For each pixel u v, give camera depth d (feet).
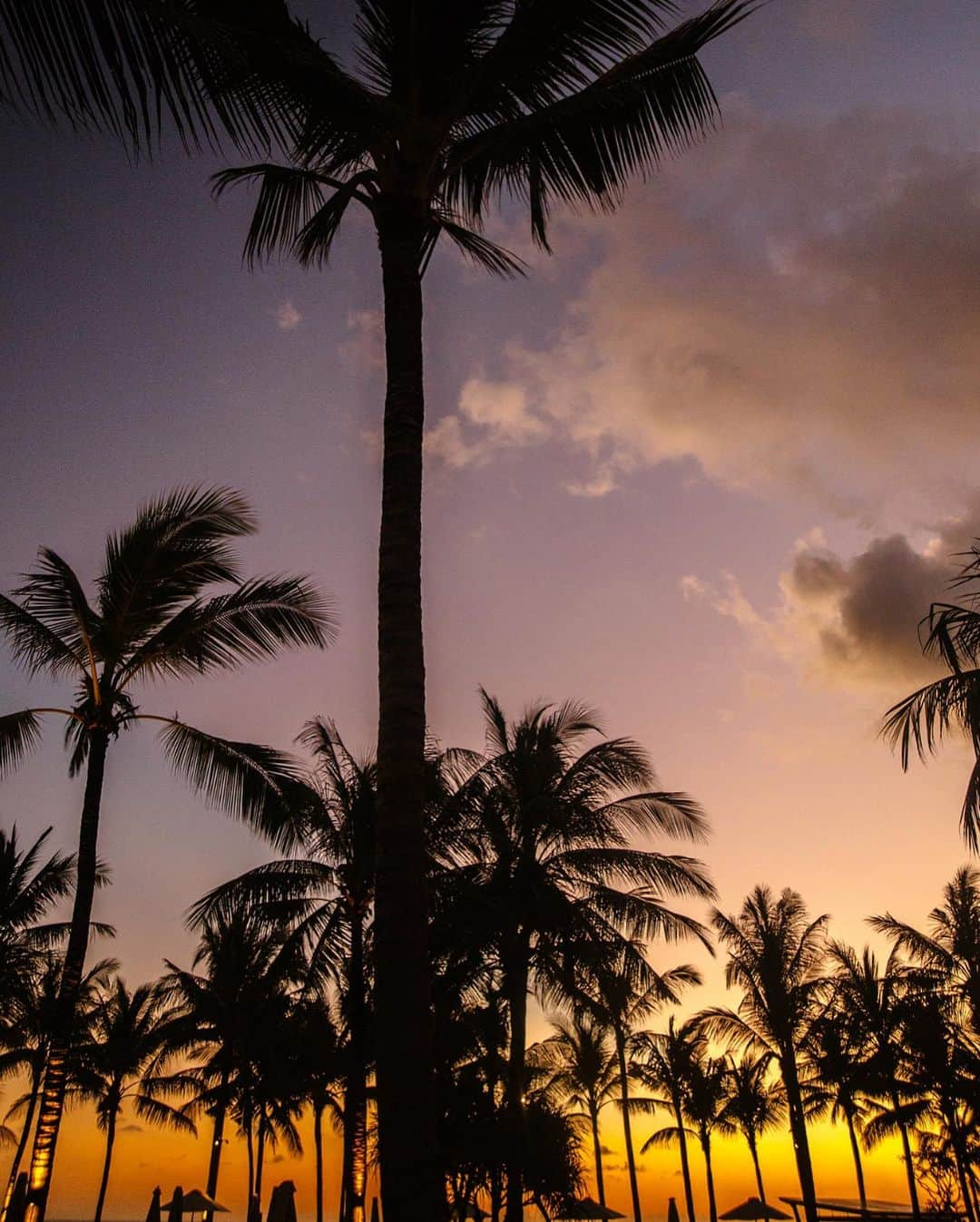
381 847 18.79
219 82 17.56
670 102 26.94
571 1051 137.28
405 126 23.73
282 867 66.08
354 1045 61.93
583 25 23.39
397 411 22.36
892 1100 98.07
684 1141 129.08
